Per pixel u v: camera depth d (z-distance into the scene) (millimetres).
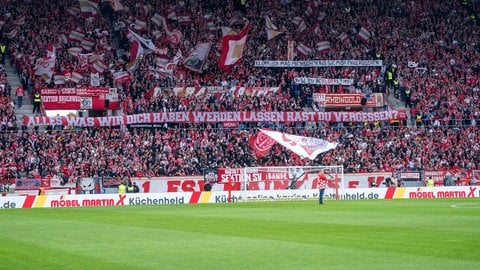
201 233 32406
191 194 66062
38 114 80000
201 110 82625
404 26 99438
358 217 41500
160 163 75250
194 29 93562
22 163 72188
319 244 27000
